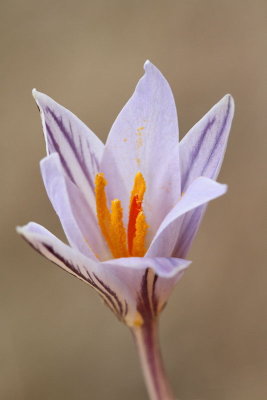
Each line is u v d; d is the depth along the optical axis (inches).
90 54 16.4
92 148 7.7
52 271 15.4
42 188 15.7
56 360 15.2
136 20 16.4
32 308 15.4
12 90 16.6
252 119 15.3
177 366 14.8
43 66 16.5
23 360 15.3
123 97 16.0
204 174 7.5
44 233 7.3
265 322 14.7
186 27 16.1
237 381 14.7
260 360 14.7
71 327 15.2
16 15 16.8
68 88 16.3
